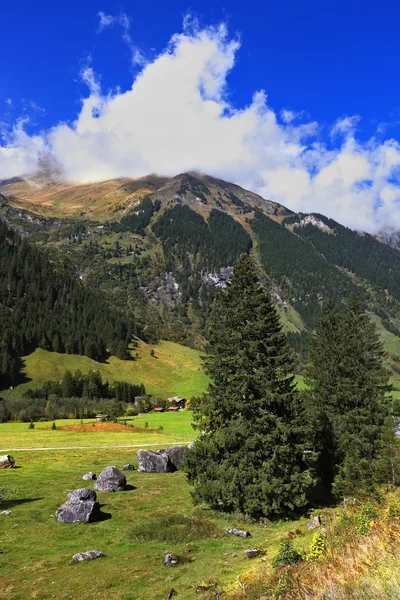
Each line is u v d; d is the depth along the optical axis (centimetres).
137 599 1698
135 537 2597
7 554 2316
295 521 2984
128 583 1875
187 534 2614
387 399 4266
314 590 1204
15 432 8250
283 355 3241
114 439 7488
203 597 1616
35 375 17125
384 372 4394
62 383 15112
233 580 1744
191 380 19625
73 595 1777
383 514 1988
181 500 3616
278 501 2952
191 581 1856
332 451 4088
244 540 2538
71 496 3162
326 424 4238
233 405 3145
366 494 3331
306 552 1745
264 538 2580
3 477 4344
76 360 19400
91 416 11450
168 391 18075
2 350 17088
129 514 3178
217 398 3262
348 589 1142
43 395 14638
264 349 3306
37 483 4109
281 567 1619
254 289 3428
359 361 4388
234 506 3127
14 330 19062
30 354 18712
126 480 4353
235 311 3338
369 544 1493
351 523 2003
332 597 1134
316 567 1413
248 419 3166
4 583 1927
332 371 4603
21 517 3016
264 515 3088
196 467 3256
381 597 1054
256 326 3222
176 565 2086
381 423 4044
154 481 4381
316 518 2680
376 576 1153
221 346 3275
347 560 1378
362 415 4112
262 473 2989
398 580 1093
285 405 3259
